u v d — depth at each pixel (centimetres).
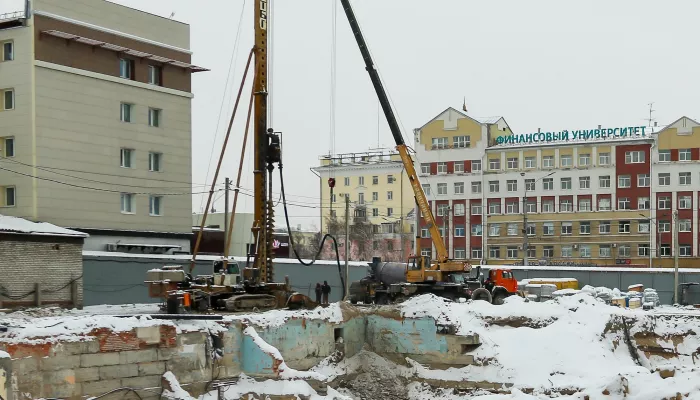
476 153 9306
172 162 5391
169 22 5419
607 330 3117
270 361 2519
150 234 5206
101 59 4969
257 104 3453
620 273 6169
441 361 3106
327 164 10931
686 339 3025
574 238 8819
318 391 2552
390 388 3077
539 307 3272
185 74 5509
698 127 8425
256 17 3447
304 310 2969
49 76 4678
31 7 4600
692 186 8406
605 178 8762
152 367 2261
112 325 2167
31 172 4581
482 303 3331
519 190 9094
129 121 5141
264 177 3469
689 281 6050
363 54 4462
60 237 4119
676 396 2314
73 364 2048
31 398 1938
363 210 10606
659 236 8475
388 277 4862
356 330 3222
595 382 2723
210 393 2409
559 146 8931
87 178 4856
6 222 4119
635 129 8825
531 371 2969
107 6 5016
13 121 4653
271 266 3459
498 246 9131
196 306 3180
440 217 9419
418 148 9600
